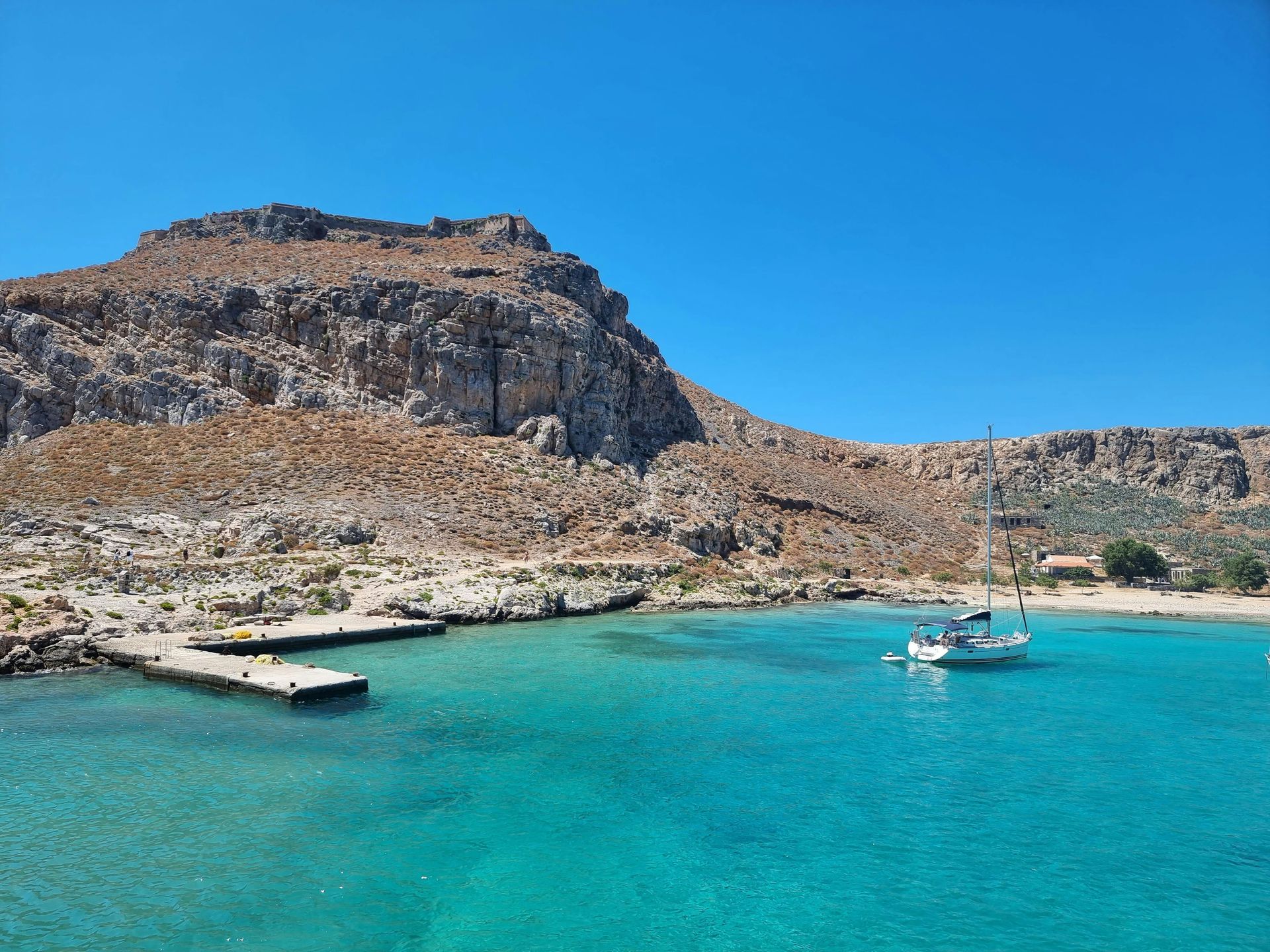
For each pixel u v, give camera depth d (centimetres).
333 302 7956
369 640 4438
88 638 3672
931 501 13388
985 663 4622
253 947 1412
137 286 7794
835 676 4028
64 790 2091
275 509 6016
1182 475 15075
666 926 1548
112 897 1560
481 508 6881
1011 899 1689
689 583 6981
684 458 9838
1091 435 15938
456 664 3900
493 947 1452
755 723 3036
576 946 1461
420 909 1572
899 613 6919
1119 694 3775
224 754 2403
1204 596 9200
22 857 1716
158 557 5053
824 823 2070
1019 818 2133
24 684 3209
